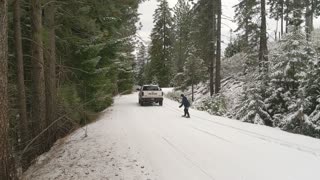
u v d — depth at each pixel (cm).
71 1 1166
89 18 1221
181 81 3888
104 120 1762
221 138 1194
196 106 2580
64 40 1320
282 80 1647
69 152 1064
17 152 932
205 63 3152
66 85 1406
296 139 1144
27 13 1127
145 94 2641
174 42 5862
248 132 1315
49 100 1185
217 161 878
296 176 736
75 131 1459
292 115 1392
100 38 1545
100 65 1869
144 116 1925
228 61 3519
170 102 3042
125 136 1268
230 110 2167
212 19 2811
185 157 930
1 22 592
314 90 1445
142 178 765
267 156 912
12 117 1099
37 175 882
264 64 1834
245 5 2448
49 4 1137
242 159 888
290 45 1619
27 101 1264
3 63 591
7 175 586
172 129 1423
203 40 2914
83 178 797
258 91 1731
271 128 1429
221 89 2825
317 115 1351
